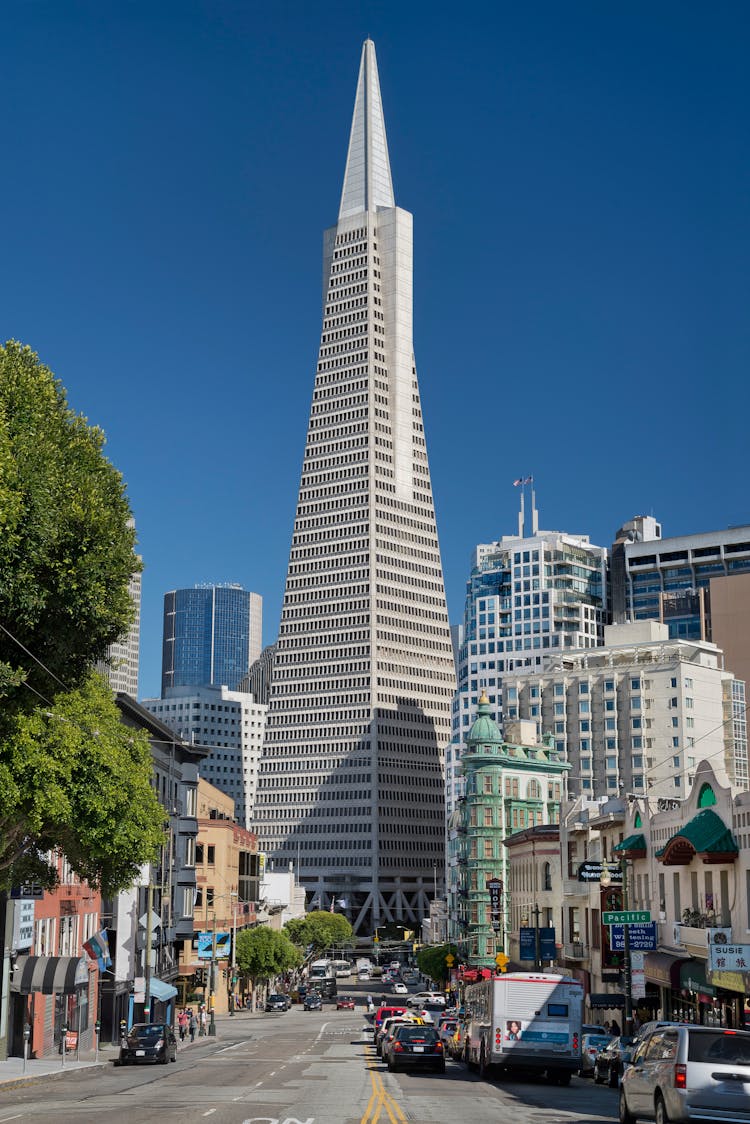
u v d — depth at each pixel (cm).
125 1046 6003
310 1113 3047
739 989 5044
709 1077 2464
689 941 6103
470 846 14588
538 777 15150
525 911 12031
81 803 4522
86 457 4372
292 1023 12388
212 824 13200
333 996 19562
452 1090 4131
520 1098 3856
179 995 11700
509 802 14750
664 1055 2639
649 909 7138
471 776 14762
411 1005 11094
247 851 15300
